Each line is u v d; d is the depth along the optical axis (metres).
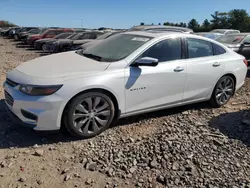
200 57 5.01
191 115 4.98
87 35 17.06
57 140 3.85
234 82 5.62
